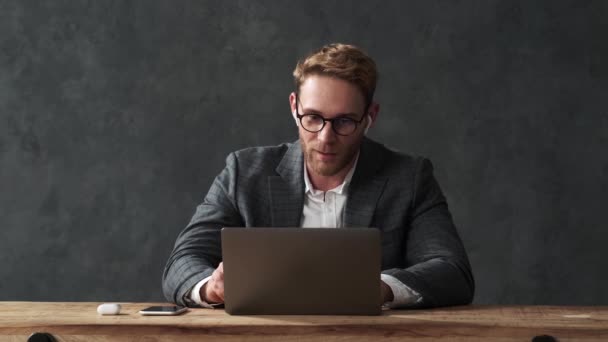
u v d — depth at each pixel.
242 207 2.18
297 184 2.19
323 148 2.00
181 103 4.02
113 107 4.04
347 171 2.20
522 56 3.92
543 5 3.92
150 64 4.04
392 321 1.47
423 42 3.95
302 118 2.00
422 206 2.17
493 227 3.93
